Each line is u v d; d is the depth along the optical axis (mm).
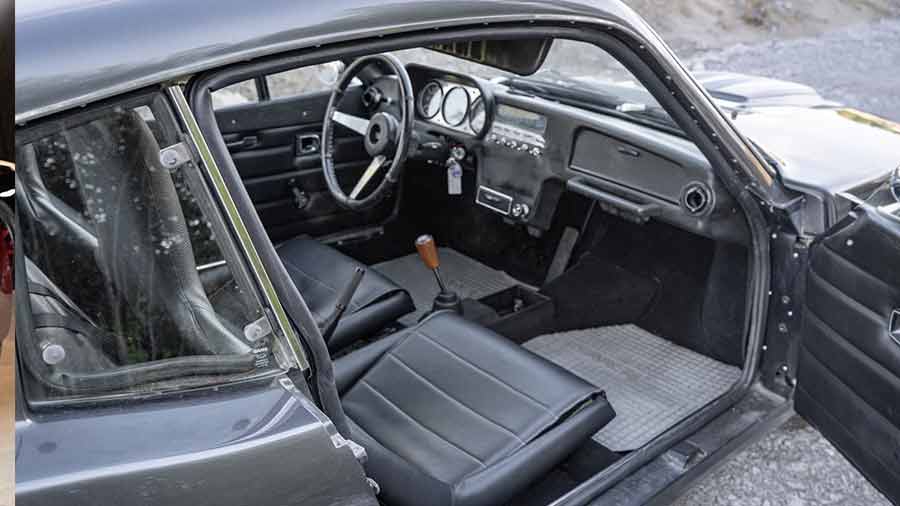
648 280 2996
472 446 1879
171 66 1102
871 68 7449
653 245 2977
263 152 3047
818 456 2586
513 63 1962
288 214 3217
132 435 1073
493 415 1959
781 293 2207
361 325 2592
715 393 2701
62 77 1040
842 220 1938
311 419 1170
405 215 3561
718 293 2760
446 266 3561
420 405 2018
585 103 2801
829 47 8133
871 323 1832
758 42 8367
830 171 2221
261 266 1199
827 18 9086
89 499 996
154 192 1130
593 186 2801
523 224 3285
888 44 8203
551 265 3336
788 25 8867
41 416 1055
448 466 1828
